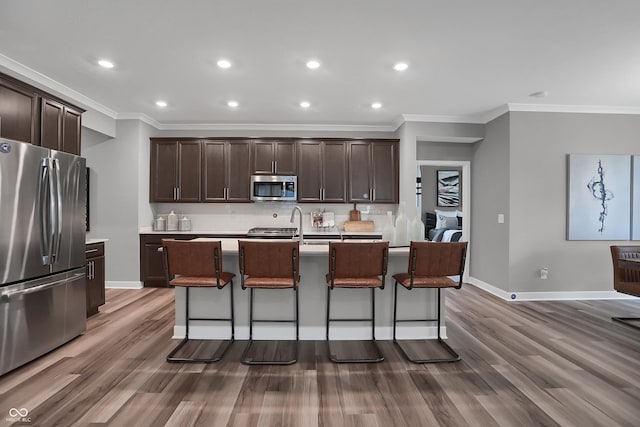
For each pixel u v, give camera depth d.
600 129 4.33
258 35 2.60
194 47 2.79
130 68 3.19
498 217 4.51
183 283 2.60
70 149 3.13
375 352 2.71
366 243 2.51
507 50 2.83
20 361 2.39
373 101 4.12
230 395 2.07
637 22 2.41
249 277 2.66
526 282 4.29
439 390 2.14
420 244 2.55
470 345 2.85
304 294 2.97
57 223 2.67
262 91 3.79
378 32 2.55
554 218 4.30
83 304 3.04
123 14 2.32
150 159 5.07
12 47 2.79
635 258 3.49
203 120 5.03
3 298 2.28
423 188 7.79
